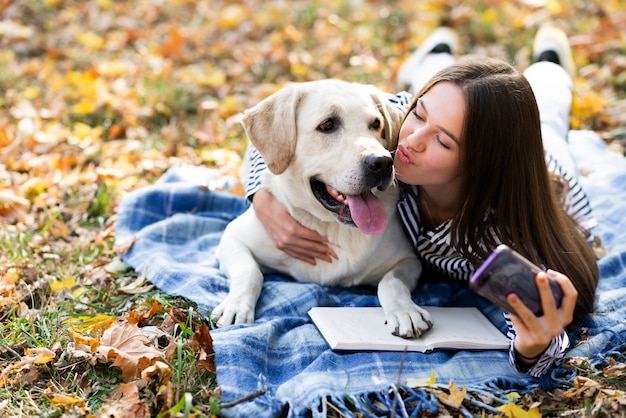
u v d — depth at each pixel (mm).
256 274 3090
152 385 2559
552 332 2303
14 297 3148
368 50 6480
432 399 2447
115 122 5160
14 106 5363
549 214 2918
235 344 2643
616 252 3420
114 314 3076
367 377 2551
